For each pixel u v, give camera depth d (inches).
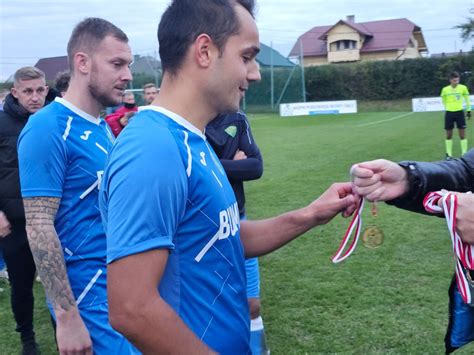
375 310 162.2
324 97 1425.9
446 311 159.2
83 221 92.7
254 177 124.6
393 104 1344.7
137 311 48.9
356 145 571.2
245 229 73.9
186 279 55.4
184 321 55.5
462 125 499.5
